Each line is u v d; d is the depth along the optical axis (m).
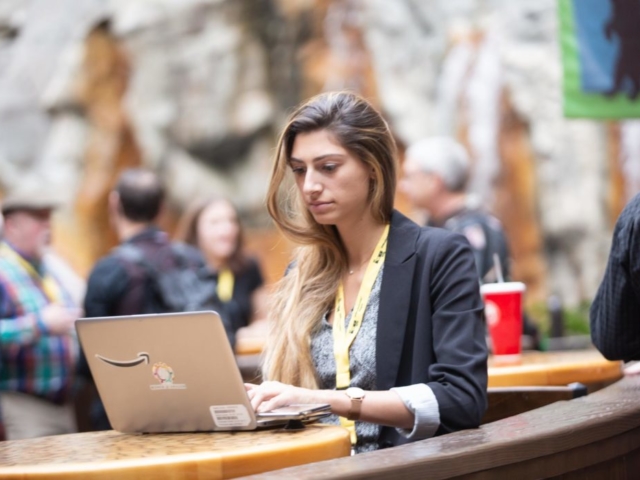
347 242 3.22
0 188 17.94
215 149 18.89
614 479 2.84
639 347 3.34
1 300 6.25
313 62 19.22
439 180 6.69
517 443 2.35
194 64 18.61
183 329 2.67
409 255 3.09
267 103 19.05
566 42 6.57
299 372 3.19
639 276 3.20
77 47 18.28
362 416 2.80
